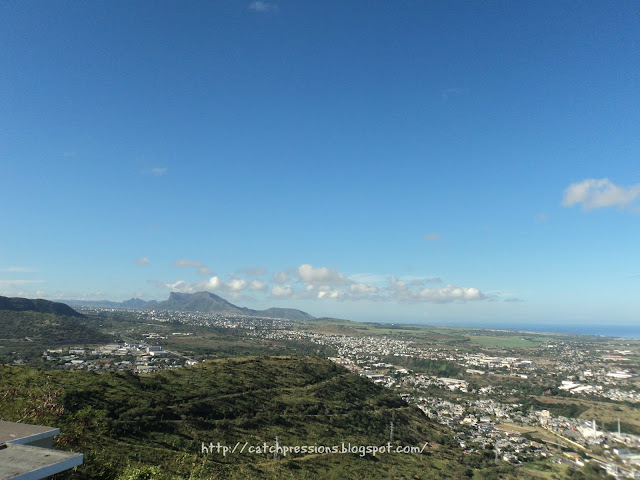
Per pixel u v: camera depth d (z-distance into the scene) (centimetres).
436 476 5447
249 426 6022
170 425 5253
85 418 2350
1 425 1223
